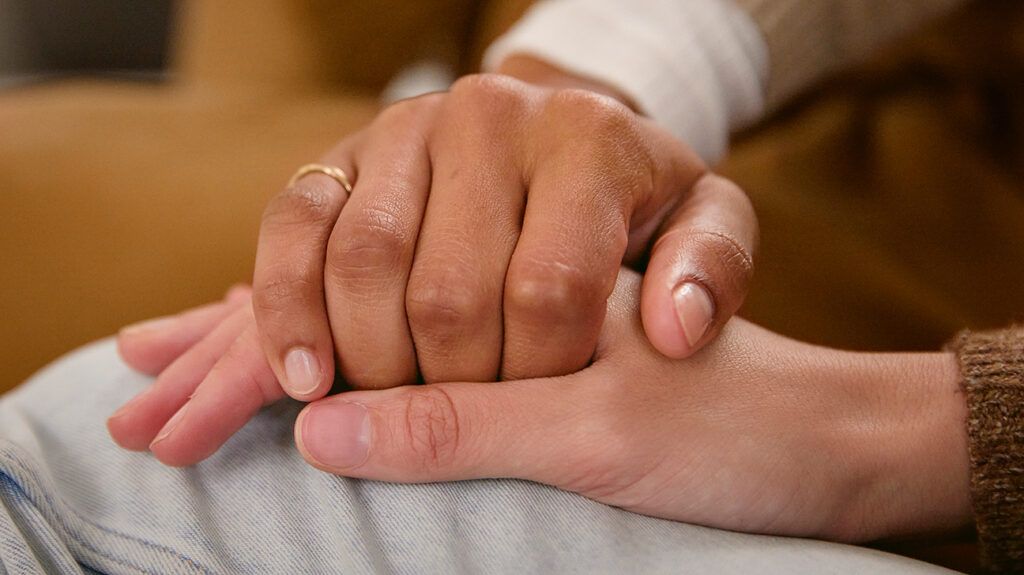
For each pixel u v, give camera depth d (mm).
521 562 482
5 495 480
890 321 619
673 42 652
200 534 485
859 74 809
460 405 490
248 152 929
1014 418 492
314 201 508
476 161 506
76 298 798
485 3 1173
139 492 499
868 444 501
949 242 646
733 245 505
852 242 645
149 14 1711
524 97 517
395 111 534
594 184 498
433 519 487
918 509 505
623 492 493
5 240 828
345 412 489
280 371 498
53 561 479
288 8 1120
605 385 492
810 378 505
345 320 496
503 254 495
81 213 844
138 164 893
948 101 753
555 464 490
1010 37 749
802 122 792
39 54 1665
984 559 503
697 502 494
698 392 496
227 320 537
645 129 524
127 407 514
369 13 1121
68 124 978
